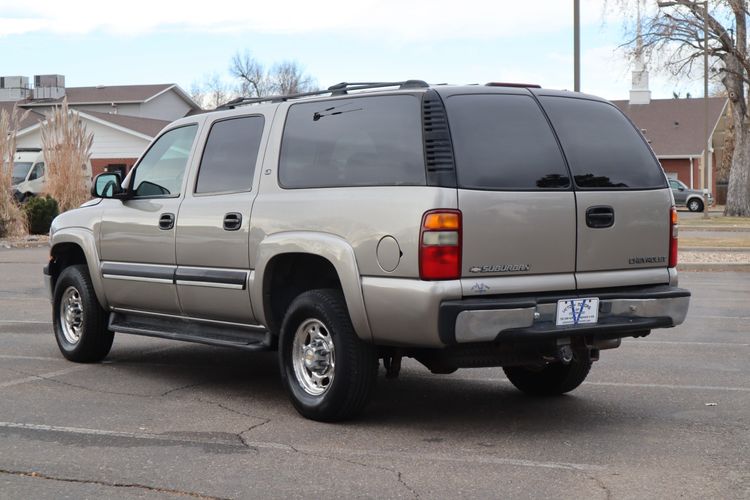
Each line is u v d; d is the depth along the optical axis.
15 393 7.77
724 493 5.20
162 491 5.21
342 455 5.94
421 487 5.29
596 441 6.30
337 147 6.83
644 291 6.75
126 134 44.03
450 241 6.02
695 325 11.80
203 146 7.96
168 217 7.99
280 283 7.24
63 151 29.88
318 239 6.62
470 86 6.54
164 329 8.27
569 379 7.52
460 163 6.16
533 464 5.75
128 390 7.91
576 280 6.47
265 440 6.29
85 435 6.40
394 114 6.52
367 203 6.39
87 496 5.12
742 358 9.46
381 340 6.36
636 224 6.77
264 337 7.40
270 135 7.36
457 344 6.14
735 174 44.03
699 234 30.70
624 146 6.91
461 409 7.26
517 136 6.44
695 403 7.45
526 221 6.27
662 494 5.18
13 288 16.08
